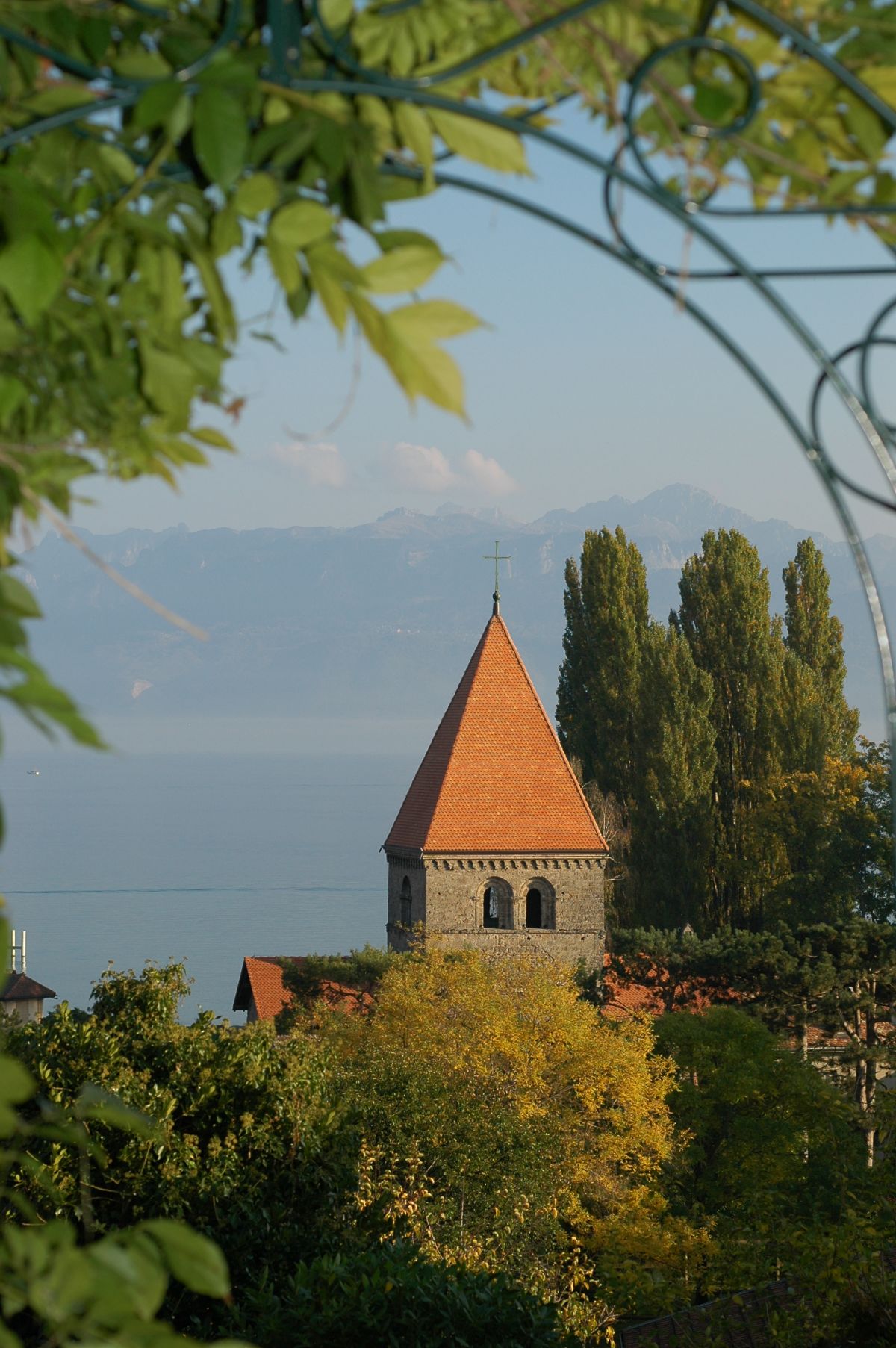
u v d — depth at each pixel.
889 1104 43.81
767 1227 40.44
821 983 128.38
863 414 7.37
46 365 7.16
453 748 165.00
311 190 6.93
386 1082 69.69
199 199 6.83
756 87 6.63
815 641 195.75
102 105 6.28
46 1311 5.59
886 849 171.25
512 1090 96.81
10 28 6.09
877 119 7.15
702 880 174.62
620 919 175.00
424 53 6.89
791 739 182.25
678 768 175.62
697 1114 107.06
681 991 141.12
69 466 7.61
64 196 6.76
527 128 6.64
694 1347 40.53
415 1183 66.00
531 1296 32.09
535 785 164.62
